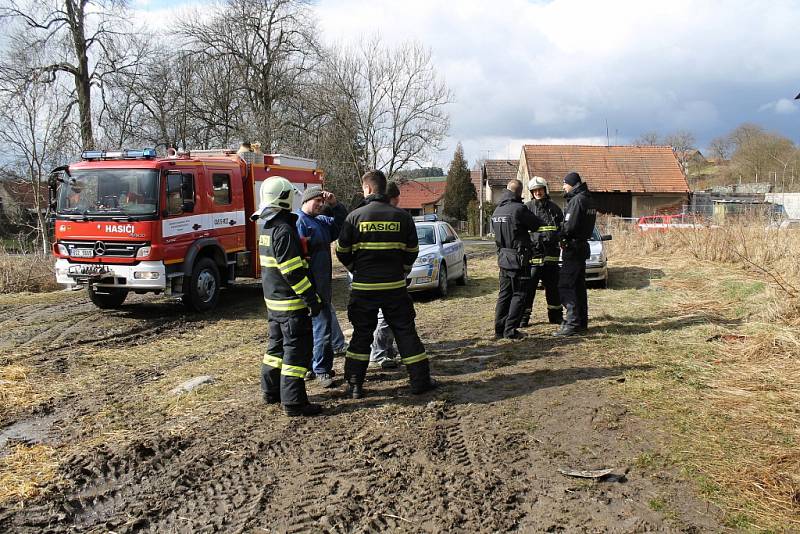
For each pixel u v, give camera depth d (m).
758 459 3.75
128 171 9.01
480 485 3.58
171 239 9.19
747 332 6.88
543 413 4.70
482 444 4.16
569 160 37.16
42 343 7.66
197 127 29.61
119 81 24.70
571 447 4.07
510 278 7.02
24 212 19.02
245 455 4.07
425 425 4.52
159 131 27.91
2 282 12.37
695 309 8.57
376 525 3.18
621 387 5.20
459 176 57.91
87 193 9.17
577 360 6.10
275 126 28.95
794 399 4.70
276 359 5.03
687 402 4.79
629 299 9.88
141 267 8.95
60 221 9.28
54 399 5.40
